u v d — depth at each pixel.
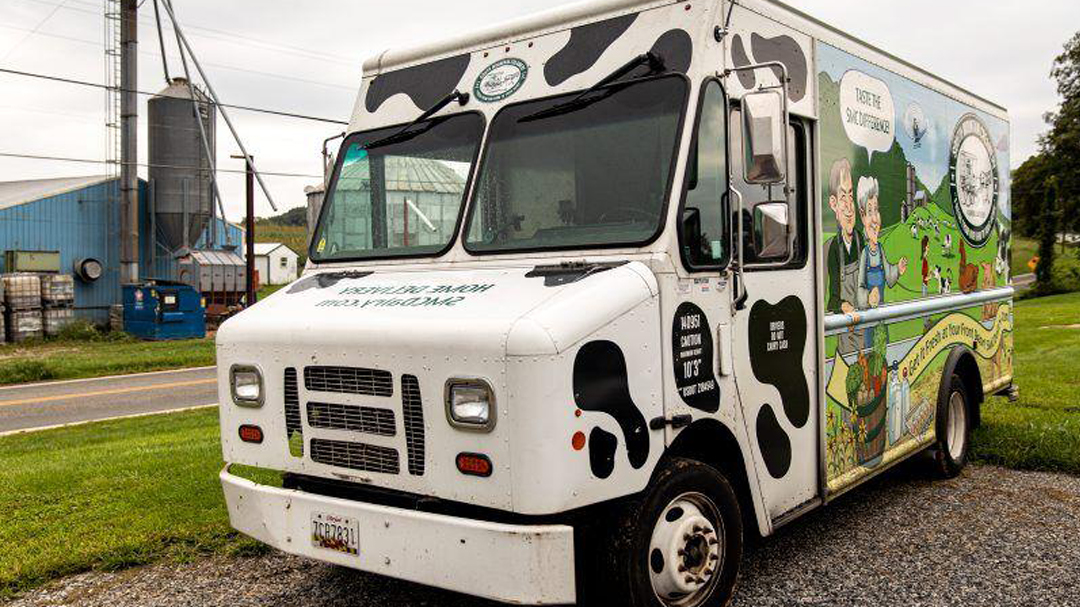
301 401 4.33
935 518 6.29
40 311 29.41
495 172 4.74
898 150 6.52
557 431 3.60
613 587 4.07
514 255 4.50
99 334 30.08
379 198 5.20
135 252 32.16
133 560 5.48
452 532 3.76
